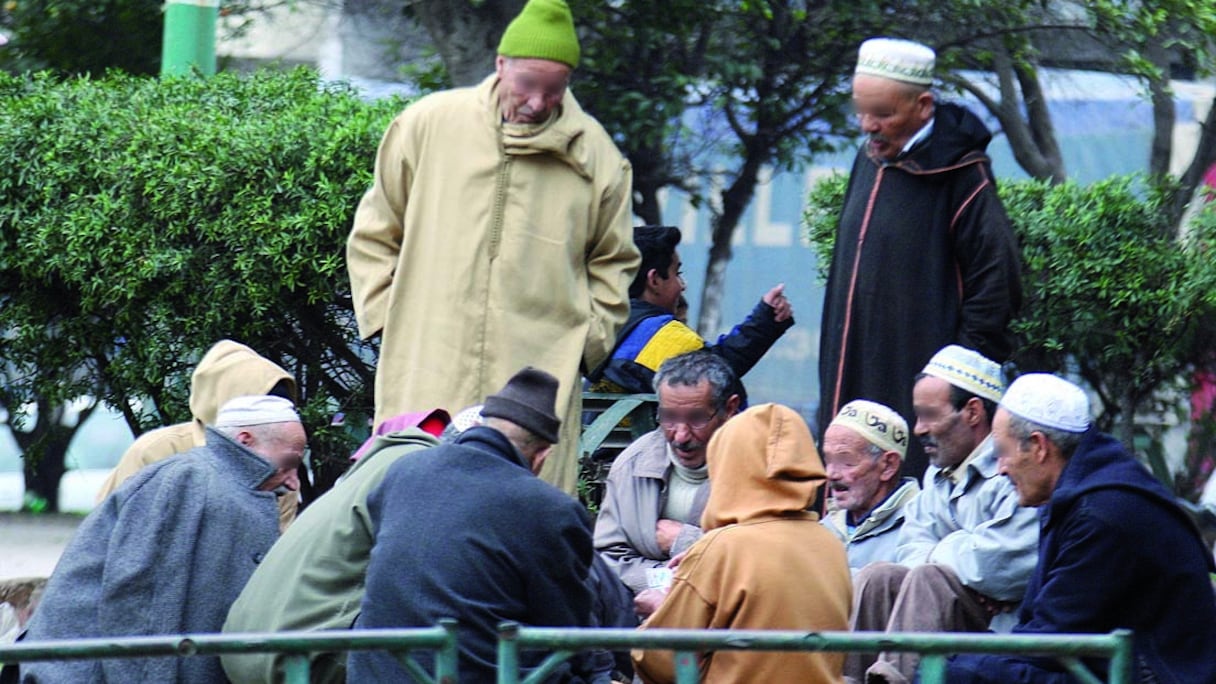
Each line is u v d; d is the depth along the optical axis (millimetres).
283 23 40469
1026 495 16922
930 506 19562
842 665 16391
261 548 17969
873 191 22219
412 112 21906
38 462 31266
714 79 35375
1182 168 41688
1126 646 13211
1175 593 15945
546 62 20922
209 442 18438
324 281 24531
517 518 15477
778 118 36438
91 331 25859
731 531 15906
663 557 20328
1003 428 16875
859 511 20156
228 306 24922
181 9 28609
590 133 21812
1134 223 26609
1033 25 35625
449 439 17641
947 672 16422
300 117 25156
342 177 24531
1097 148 41781
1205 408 27703
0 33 36219
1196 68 36625
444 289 21297
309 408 25438
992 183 21859
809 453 16250
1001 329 21672
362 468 17375
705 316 39438
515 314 21266
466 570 15320
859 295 22156
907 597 17906
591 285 21922
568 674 15961
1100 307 26641
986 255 21594
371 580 15625
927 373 19562
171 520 17672
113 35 37625
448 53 29359
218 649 13047
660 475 20594
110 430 51750
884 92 21500
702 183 39219
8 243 25328
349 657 15766
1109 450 16594
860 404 20141
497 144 21406
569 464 21453
